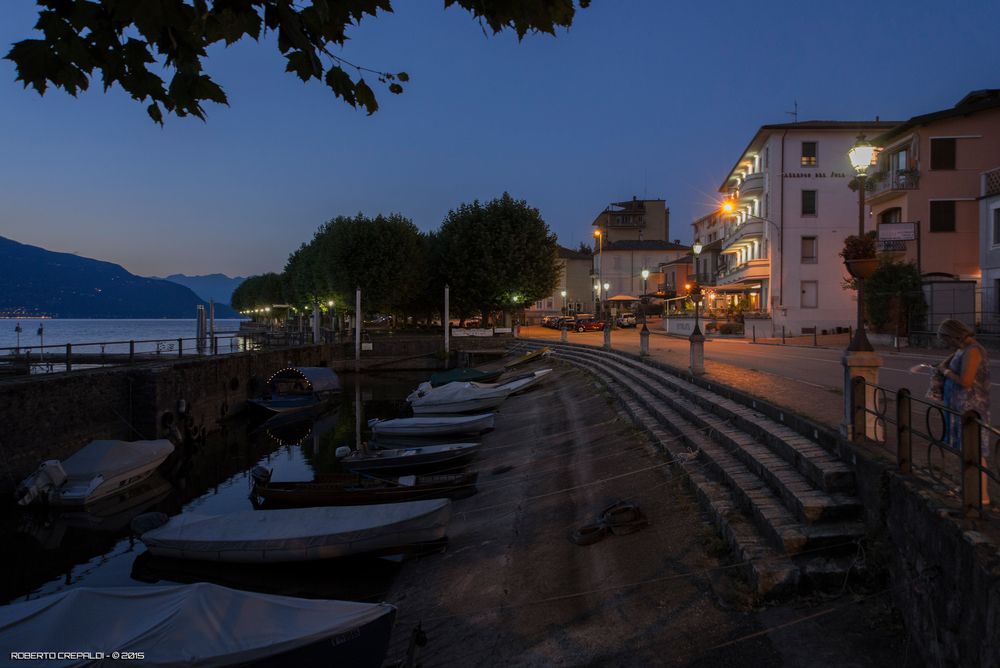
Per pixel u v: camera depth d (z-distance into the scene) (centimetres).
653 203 9012
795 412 1009
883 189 3609
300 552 1161
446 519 1199
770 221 4125
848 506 682
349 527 1174
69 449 2014
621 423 1722
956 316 2919
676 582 739
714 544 780
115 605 643
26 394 1838
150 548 1216
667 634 640
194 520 1252
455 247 5881
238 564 1184
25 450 1828
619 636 672
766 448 966
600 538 955
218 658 606
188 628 618
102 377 2198
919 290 2981
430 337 5588
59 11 262
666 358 2494
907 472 593
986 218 2894
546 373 3422
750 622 609
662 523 928
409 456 1855
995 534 433
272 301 12562
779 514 730
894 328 3036
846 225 4362
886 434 785
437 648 782
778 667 538
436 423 2295
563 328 4691
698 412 1362
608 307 8312
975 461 464
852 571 619
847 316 4353
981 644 402
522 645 722
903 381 1498
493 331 5831
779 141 4388
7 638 582
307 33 303
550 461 1612
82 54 269
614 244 8550
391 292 5706
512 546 1067
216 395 3012
